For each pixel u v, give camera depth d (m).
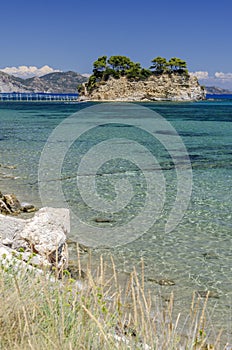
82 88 171.75
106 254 10.32
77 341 3.63
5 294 4.15
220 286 8.66
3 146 31.78
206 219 13.30
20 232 8.31
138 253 10.44
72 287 4.55
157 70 172.62
